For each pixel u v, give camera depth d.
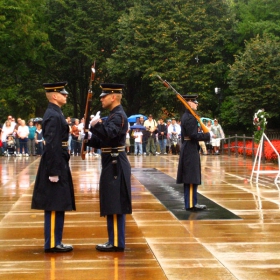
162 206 11.17
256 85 31.52
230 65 35.41
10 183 15.56
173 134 29.45
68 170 7.41
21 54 37.81
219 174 17.78
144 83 40.19
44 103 42.62
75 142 28.58
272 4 37.66
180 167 10.51
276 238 8.14
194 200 10.59
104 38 40.56
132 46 36.88
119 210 7.30
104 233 8.55
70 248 7.42
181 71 35.66
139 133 28.55
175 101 36.97
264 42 32.66
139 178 16.52
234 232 8.58
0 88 40.06
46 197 7.26
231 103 34.62
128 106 42.16
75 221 9.56
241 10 38.97
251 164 21.94
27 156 28.33
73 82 43.94
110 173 7.40
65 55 41.31
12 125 28.66
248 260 6.93
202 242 7.92
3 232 8.70
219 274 6.34
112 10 41.22
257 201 11.77
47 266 6.71
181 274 6.35
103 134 7.20
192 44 36.53
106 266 6.70
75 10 40.81
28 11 36.88
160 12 37.81
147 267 6.64
